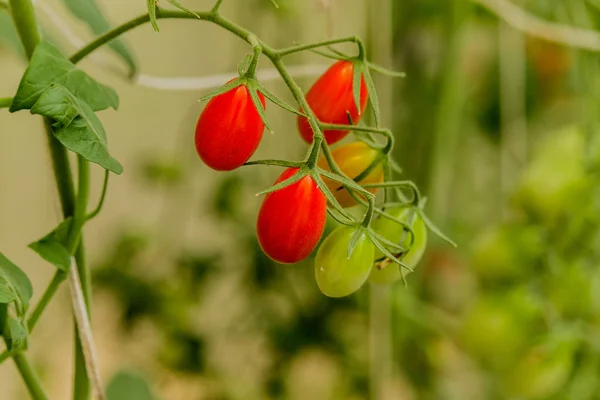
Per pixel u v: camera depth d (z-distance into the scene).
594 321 0.86
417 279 1.09
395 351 1.01
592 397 0.90
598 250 0.86
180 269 1.11
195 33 1.27
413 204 0.56
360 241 0.53
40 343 1.17
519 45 1.13
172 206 1.30
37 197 1.24
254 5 1.09
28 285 0.55
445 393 1.13
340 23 1.08
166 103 1.30
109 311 1.25
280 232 0.51
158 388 1.11
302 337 1.05
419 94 1.04
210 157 0.52
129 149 1.28
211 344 1.16
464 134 1.14
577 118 1.12
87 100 0.54
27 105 0.52
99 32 0.65
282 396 1.08
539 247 0.87
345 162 0.55
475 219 1.20
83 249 0.58
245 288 1.16
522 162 1.13
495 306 0.85
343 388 1.08
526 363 0.83
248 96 0.51
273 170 1.20
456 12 0.97
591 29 0.96
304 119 0.55
